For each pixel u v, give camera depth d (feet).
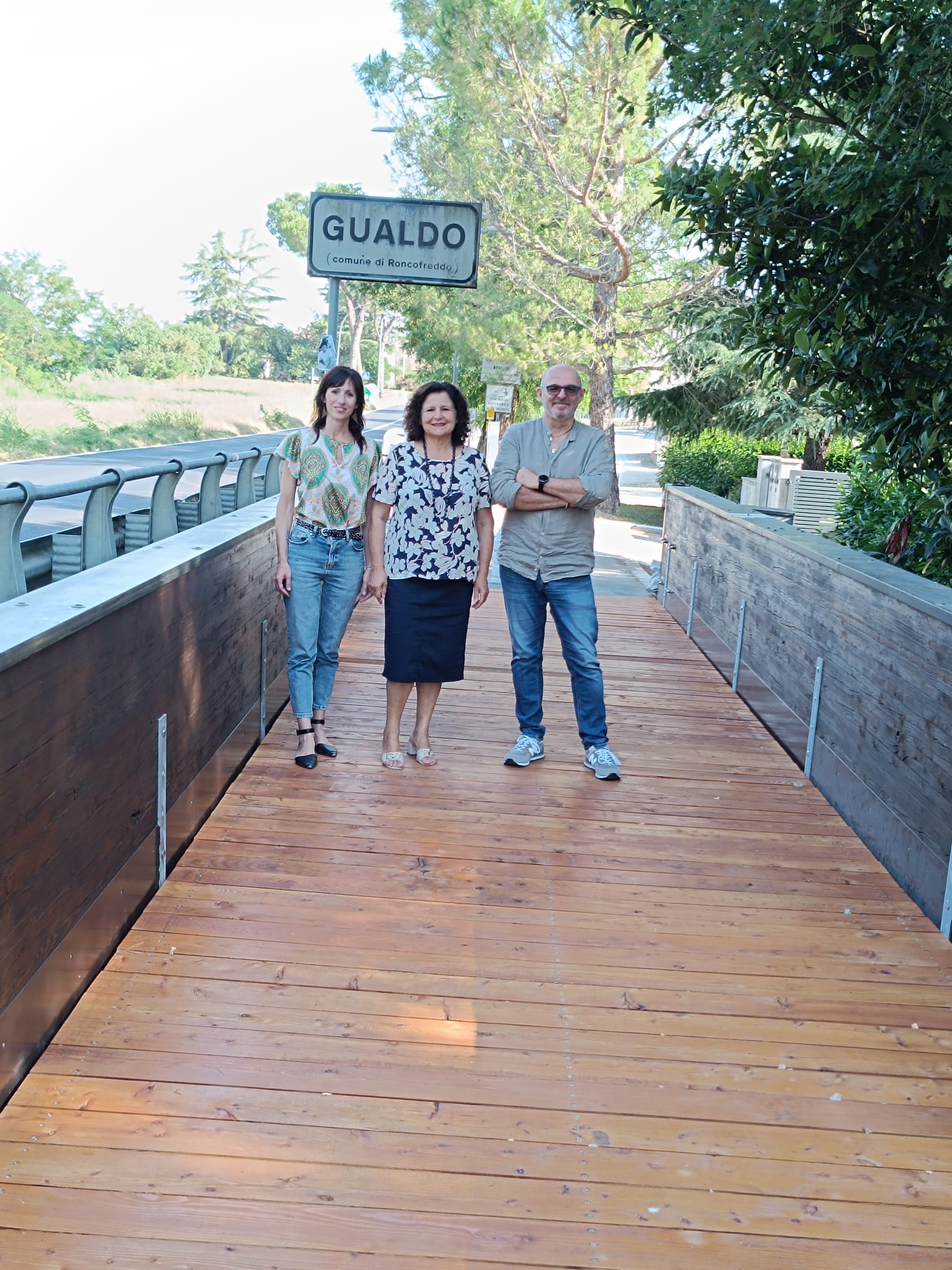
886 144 14.97
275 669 19.43
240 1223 7.59
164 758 12.48
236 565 15.90
